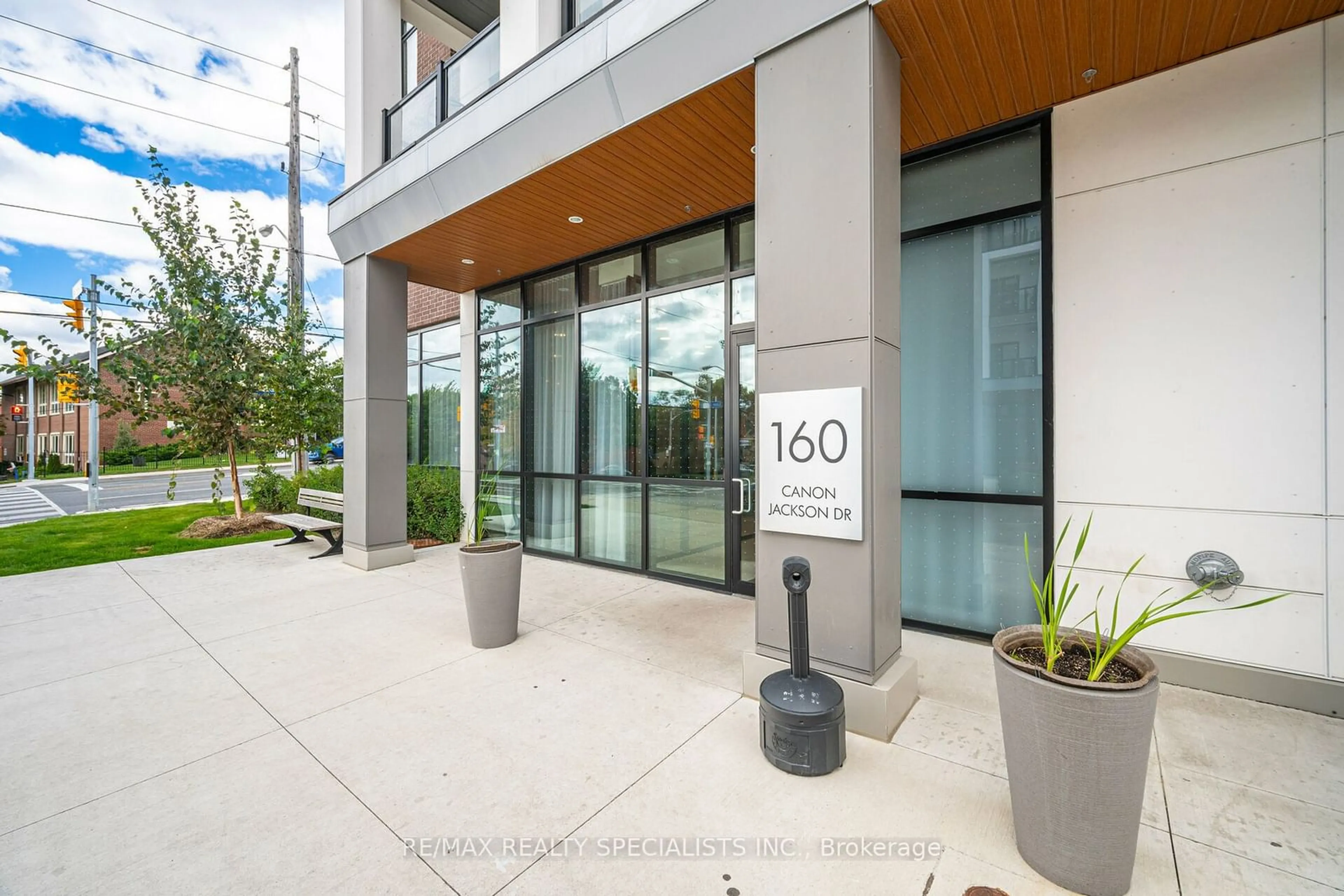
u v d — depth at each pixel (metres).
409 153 5.12
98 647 3.94
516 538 7.34
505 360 7.46
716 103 3.41
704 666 3.54
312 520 7.48
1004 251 3.81
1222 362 3.03
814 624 2.84
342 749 2.64
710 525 5.34
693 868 1.88
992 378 3.85
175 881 1.85
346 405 6.53
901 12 2.66
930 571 4.09
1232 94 2.99
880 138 2.74
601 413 6.30
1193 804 2.16
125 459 30.30
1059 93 3.37
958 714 2.88
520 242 5.79
